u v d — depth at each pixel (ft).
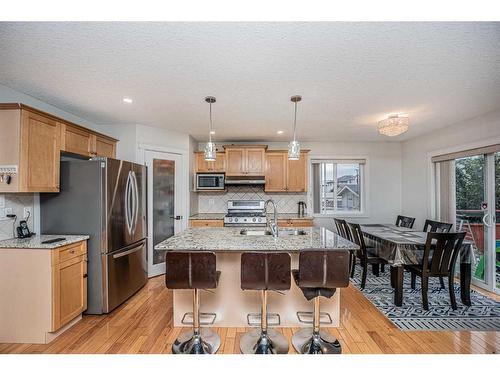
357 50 5.80
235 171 15.26
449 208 12.71
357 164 16.81
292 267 7.92
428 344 6.86
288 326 7.83
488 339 7.10
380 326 7.80
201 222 14.20
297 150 8.52
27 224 8.27
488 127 10.36
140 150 12.05
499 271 10.45
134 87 7.88
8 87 7.80
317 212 16.66
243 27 4.99
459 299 9.77
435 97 8.68
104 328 7.63
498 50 5.76
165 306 9.13
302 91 8.20
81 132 9.41
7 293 6.91
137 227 10.37
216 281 6.15
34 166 7.38
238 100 8.98
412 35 5.23
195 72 6.89
